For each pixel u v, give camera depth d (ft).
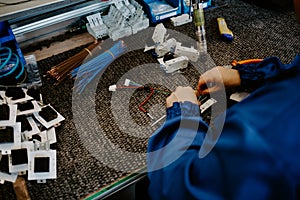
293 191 1.22
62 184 2.02
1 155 2.11
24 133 2.28
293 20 3.54
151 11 3.40
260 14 3.68
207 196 1.38
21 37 3.19
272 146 1.28
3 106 2.33
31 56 3.02
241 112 1.45
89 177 2.05
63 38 3.34
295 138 1.28
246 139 1.33
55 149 2.23
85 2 3.35
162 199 1.61
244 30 3.41
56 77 2.83
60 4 2.99
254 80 2.45
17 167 2.07
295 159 1.24
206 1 3.76
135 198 2.28
